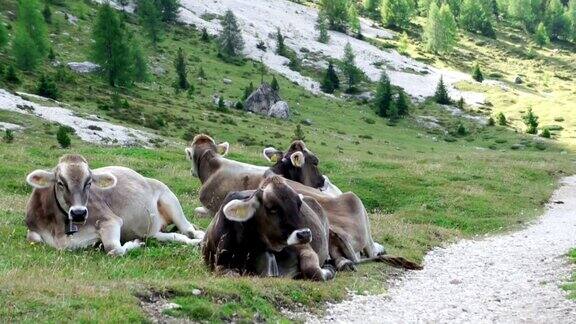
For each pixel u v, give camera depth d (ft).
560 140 316.19
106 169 50.03
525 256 62.64
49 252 41.57
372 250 52.90
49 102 210.79
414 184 118.32
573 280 47.06
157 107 254.68
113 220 45.03
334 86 406.41
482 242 76.23
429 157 205.26
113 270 38.09
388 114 357.61
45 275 34.40
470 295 43.14
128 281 33.30
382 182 114.93
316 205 45.19
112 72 291.58
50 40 341.00
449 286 46.39
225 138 223.51
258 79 387.14
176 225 52.47
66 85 259.19
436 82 443.32
